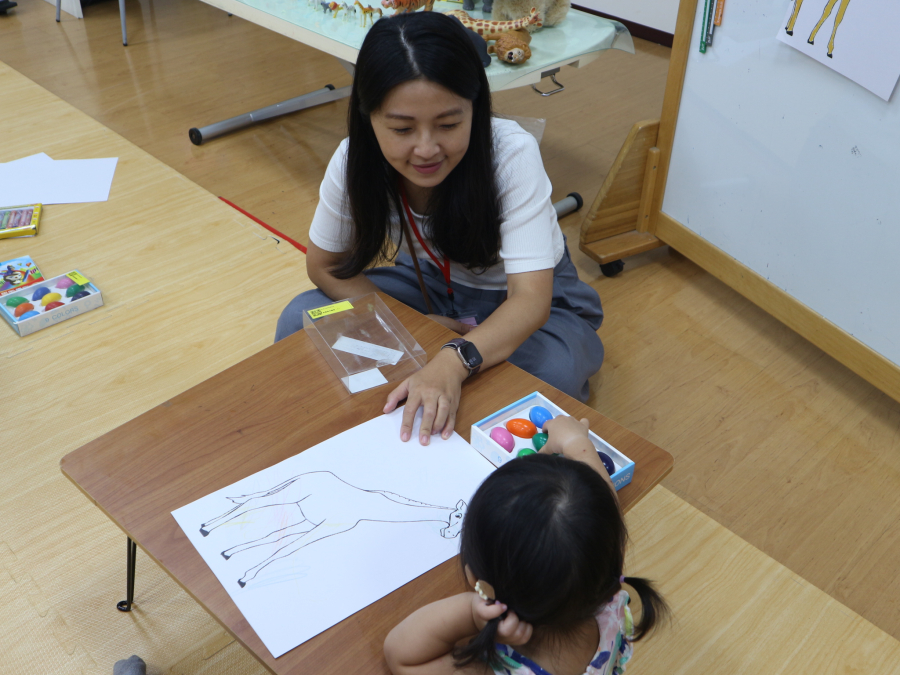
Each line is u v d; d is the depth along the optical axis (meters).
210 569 0.83
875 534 1.64
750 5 1.90
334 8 2.53
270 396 1.08
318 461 0.97
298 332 1.23
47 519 1.49
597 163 3.05
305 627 0.78
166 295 2.07
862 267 1.83
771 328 2.24
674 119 2.26
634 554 1.41
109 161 2.58
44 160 2.56
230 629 0.77
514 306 1.24
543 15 2.44
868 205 1.77
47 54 3.89
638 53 4.09
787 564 1.57
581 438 0.92
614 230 2.48
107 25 4.28
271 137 3.22
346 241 1.45
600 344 1.74
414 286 1.64
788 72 1.86
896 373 1.82
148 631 1.31
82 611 1.34
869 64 1.64
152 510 0.90
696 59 2.11
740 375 2.06
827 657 1.25
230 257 2.22
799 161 1.91
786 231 2.02
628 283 2.44
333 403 1.07
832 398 1.99
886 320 1.82
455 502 0.92
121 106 3.41
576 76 3.81
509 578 0.66
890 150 1.67
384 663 0.75
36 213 2.29
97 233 2.27
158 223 2.33
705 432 1.89
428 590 0.81
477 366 1.11
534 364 1.52
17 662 1.26
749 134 2.03
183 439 1.00
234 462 0.97
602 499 0.68
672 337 2.20
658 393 2.00
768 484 1.75
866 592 1.52
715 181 2.20
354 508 0.91
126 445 0.99
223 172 2.96
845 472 1.79
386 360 1.15
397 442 1.00
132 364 1.85
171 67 3.80
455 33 1.07
